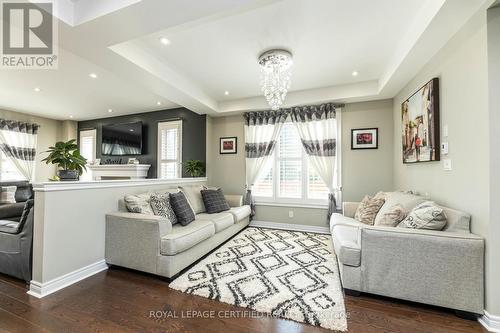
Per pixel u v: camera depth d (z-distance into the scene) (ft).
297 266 8.58
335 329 5.30
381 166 12.56
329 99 12.60
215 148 16.37
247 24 7.25
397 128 11.71
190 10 5.73
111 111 17.66
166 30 7.13
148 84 10.27
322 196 13.65
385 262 6.28
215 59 9.56
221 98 14.57
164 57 9.41
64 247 7.29
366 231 6.48
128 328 5.32
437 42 6.89
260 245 11.04
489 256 5.39
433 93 7.74
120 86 12.54
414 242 6.00
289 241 11.68
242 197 14.82
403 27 7.41
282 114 14.38
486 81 5.51
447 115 7.22
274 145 14.58
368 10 6.61
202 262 9.00
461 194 6.50
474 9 5.45
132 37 6.83
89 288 7.12
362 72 10.78
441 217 6.26
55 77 11.35
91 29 6.41
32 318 5.65
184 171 16.10
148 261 7.77
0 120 16.97
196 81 11.98
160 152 16.94
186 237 8.09
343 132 13.26
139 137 17.46
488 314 5.37
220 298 6.51
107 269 8.55
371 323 5.51
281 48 8.63
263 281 7.45
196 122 15.96
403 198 8.61
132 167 16.80
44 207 6.79
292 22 7.16
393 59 9.18
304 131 13.75
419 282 5.96
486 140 5.52
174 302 6.37
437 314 5.85
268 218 14.82
